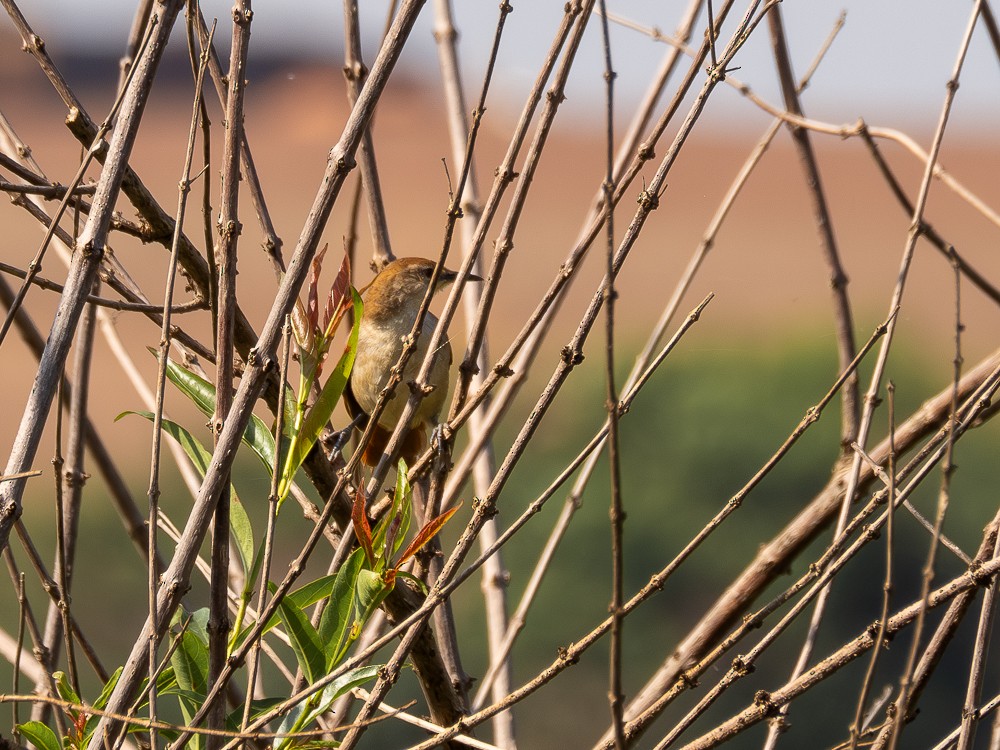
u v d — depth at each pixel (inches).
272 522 210.1
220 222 220.8
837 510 306.8
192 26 221.6
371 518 267.0
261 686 306.3
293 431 242.4
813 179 331.9
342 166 219.0
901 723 188.5
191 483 299.1
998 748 228.4
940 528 197.0
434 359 244.4
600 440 213.9
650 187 223.9
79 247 204.8
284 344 217.6
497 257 251.6
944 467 201.3
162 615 200.5
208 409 241.0
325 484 266.8
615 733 174.4
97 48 3181.6
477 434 314.5
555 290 242.4
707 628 311.1
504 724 291.7
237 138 222.1
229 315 219.0
